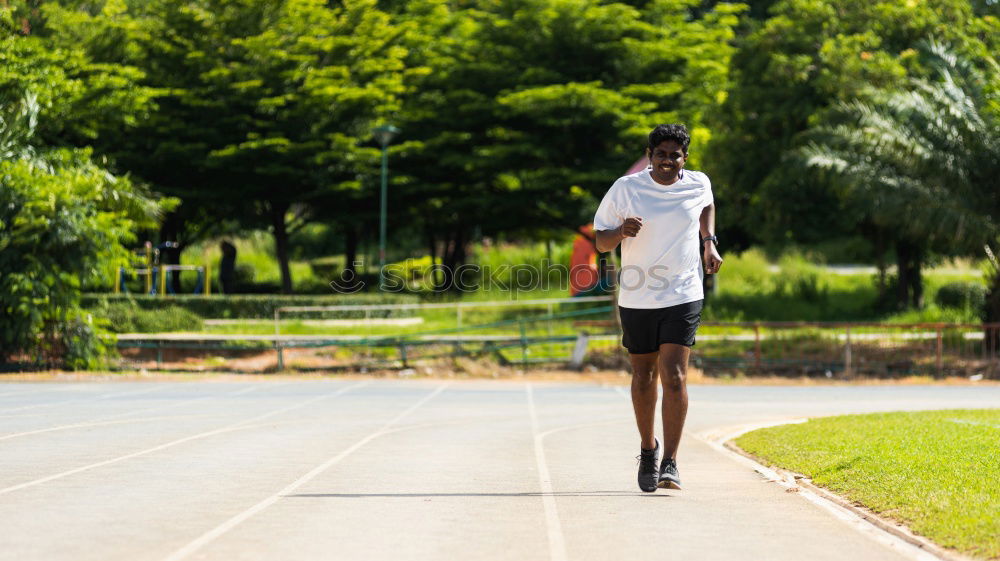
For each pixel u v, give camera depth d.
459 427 22.80
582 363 47.66
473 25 71.75
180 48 65.00
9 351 41.22
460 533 10.04
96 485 13.15
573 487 13.34
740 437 19.81
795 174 59.47
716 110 67.81
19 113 43.78
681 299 12.38
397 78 68.88
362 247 107.56
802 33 63.06
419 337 50.88
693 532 10.12
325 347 49.19
